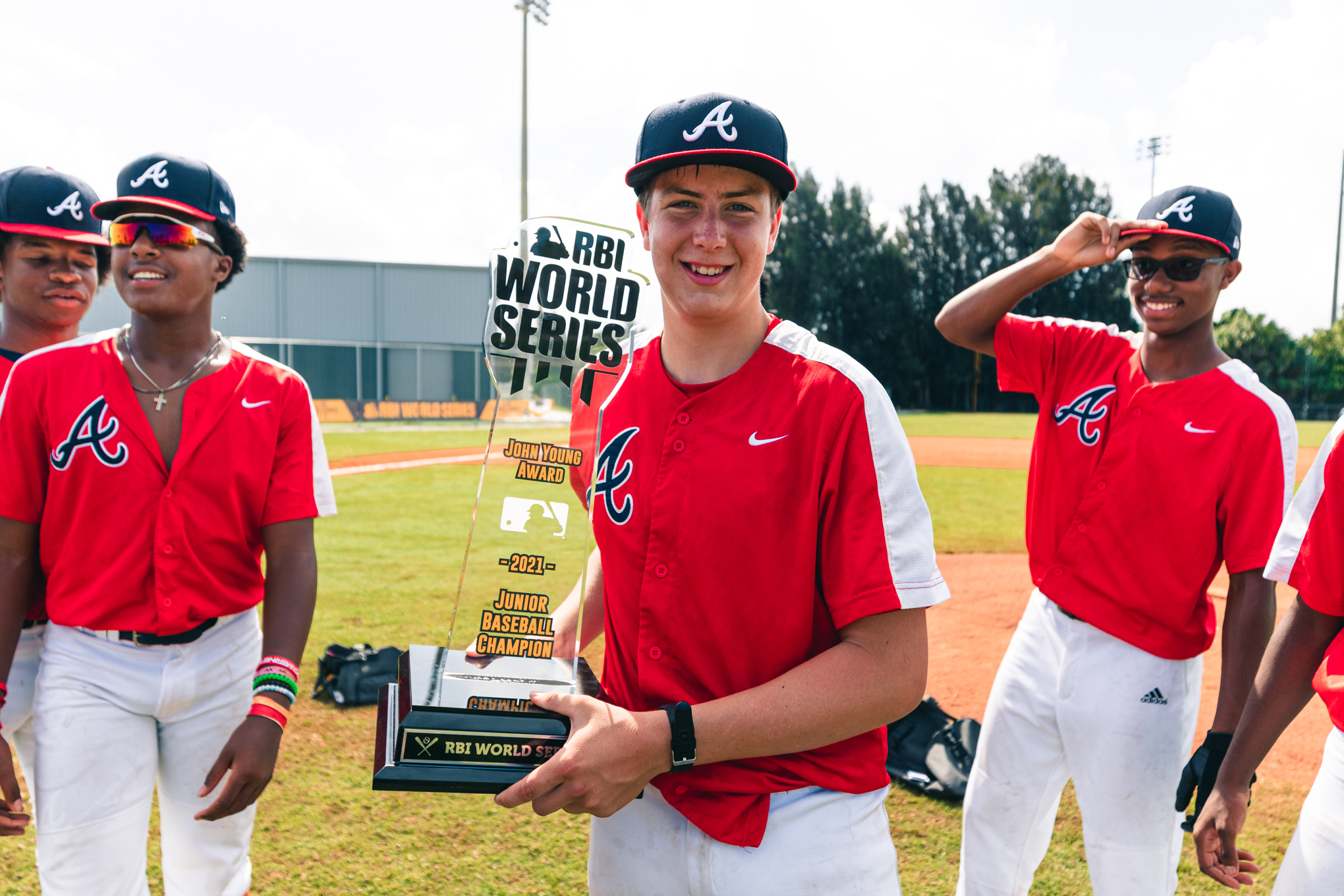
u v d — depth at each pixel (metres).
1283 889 1.55
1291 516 1.65
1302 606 1.61
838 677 1.21
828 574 1.27
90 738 1.80
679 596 1.33
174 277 1.82
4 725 2.05
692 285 1.28
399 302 33.34
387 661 4.25
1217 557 2.05
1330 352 40.50
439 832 2.95
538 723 1.29
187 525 1.86
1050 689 2.18
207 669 1.92
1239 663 1.96
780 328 1.38
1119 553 2.10
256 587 2.03
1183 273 2.10
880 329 46.12
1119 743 2.06
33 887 2.59
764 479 1.26
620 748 1.12
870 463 1.24
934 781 3.31
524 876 2.69
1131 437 2.12
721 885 1.32
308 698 4.12
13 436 1.82
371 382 33.09
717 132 1.20
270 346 31.88
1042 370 2.44
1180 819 2.13
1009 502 11.09
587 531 1.44
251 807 2.00
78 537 1.81
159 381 1.87
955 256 47.56
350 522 9.03
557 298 1.40
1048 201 47.22
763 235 1.27
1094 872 2.16
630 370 1.47
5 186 2.28
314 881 2.64
